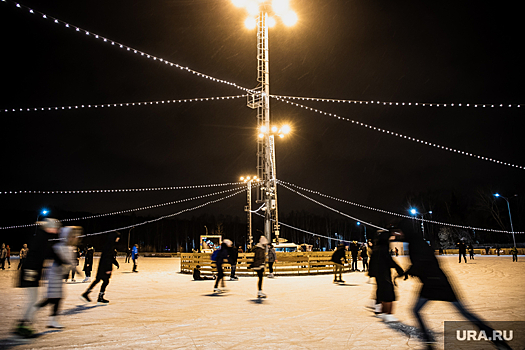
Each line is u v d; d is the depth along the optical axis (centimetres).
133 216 9394
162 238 9456
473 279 1401
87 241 8194
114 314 753
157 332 590
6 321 686
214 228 9438
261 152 1956
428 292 511
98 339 549
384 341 529
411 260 534
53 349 500
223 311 780
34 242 618
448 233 6328
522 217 5897
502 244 5572
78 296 1055
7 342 538
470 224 6450
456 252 5000
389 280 700
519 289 1088
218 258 1139
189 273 2039
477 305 814
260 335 566
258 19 1898
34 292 603
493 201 5684
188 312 770
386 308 685
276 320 680
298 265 1800
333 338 547
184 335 569
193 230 9531
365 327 620
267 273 1734
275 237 1969
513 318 677
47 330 610
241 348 497
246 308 817
